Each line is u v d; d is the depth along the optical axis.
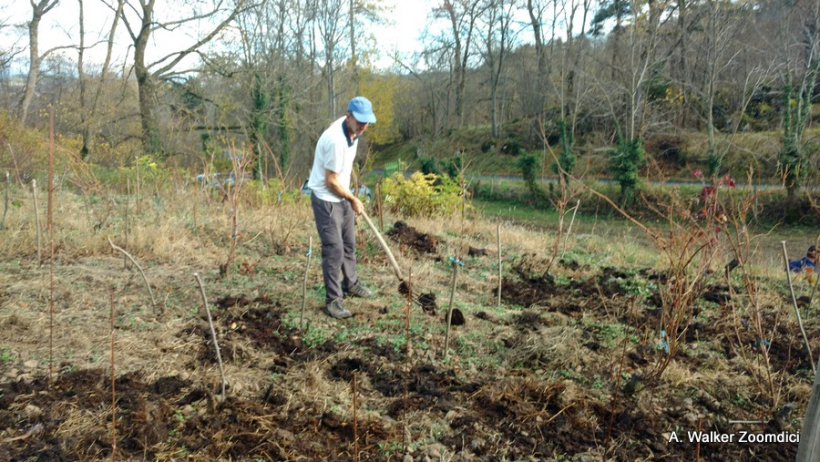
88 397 3.11
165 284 4.92
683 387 3.59
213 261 5.66
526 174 26.28
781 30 21.84
